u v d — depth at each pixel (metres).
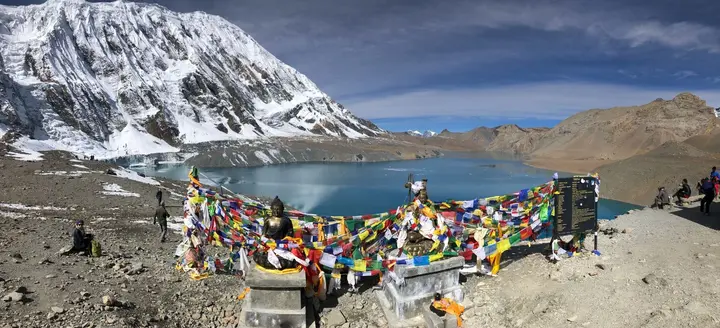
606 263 11.31
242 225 12.29
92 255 13.04
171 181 49.44
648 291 9.31
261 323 9.14
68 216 21.66
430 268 9.99
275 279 9.16
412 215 10.91
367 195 71.31
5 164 38.56
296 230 12.18
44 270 10.59
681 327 7.73
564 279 10.63
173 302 10.02
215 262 12.37
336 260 10.91
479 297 10.52
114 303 8.85
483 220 12.76
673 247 12.39
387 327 9.62
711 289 8.98
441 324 9.17
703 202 18.64
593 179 12.23
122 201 29.20
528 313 9.34
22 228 16.36
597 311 8.80
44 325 7.59
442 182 94.06
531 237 12.50
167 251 15.99
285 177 101.12
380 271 11.12
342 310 10.42
